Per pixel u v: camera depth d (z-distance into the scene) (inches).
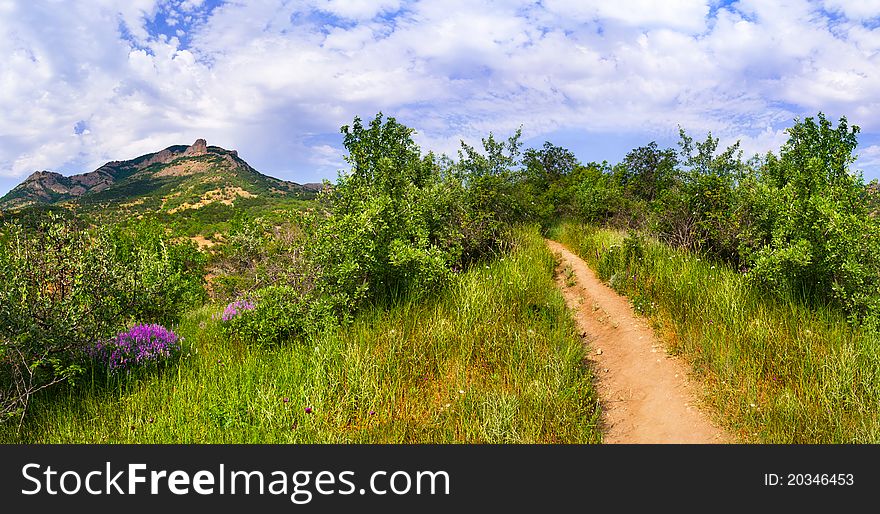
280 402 221.3
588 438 196.9
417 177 484.4
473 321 292.4
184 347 311.0
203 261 656.4
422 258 330.3
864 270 266.2
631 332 311.6
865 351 223.3
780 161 410.0
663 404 222.1
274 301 317.4
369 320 310.0
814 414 191.5
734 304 280.5
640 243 466.9
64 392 251.1
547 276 452.1
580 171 1386.6
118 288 294.0
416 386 240.2
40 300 250.1
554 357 255.9
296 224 382.6
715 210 425.7
